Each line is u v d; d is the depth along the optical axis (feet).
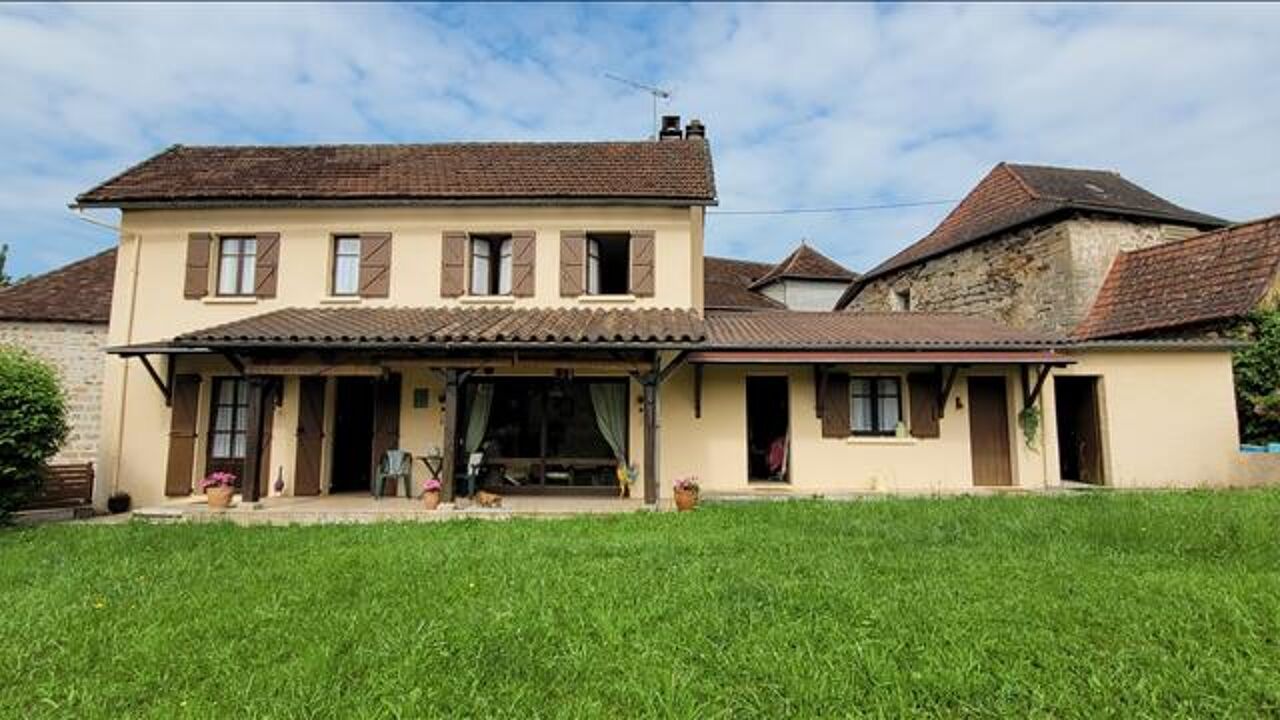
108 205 41.19
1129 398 41.27
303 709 11.46
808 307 80.84
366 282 42.04
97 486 39.37
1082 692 11.67
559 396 40.57
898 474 40.86
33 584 19.63
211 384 40.60
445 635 14.69
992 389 42.11
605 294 44.11
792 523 28.02
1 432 29.99
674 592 17.58
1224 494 33.37
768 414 44.88
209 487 34.04
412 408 39.93
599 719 11.16
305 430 39.63
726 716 11.08
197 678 12.92
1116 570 19.04
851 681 12.15
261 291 41.91
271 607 16.89
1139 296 46.78
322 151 50.29
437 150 50.55
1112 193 58.13
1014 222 52.26
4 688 12.63
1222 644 13.47
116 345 41.11
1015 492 37.96
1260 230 43.29
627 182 43.98
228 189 42.73
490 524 29.30
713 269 89.86
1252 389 41.06
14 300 48.08
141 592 18.47
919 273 65.10
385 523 29.96
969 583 17.99
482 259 43.57
